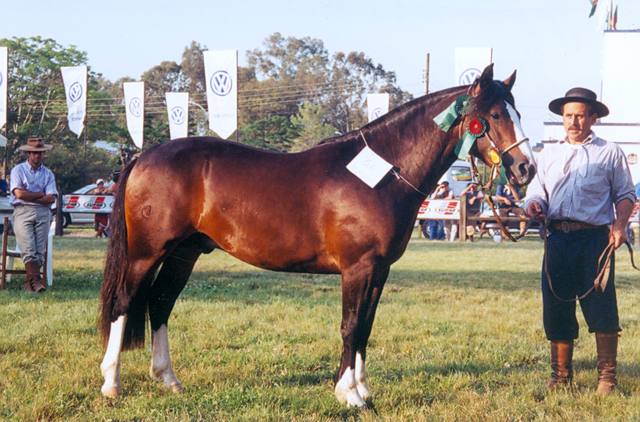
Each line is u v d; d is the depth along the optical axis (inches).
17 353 252.5
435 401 205.9
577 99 215.0
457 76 850.1
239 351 262.1
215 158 209.3
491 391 215.3
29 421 185.3
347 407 197.5
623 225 212.7
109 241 215.0
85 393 208.8
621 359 258.1
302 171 203.5
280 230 201.3
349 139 208.1
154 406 197.9
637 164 1088.2
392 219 197.8
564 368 223.9
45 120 1959.9
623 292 431.8
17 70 1946.4
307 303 368.8
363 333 203.2
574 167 216.5
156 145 217.3
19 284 421.1
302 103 3129.9
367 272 196.4
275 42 3284.9
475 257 647.1
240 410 195.2
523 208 225.5
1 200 497.7
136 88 1173.1
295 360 248.4
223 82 933.8
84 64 2015.3
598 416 193.6
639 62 1119.0
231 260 605.9
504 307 368.2
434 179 205.9
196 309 342.3
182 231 209.2
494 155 198.5
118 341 209.3
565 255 217.3
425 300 391.2
